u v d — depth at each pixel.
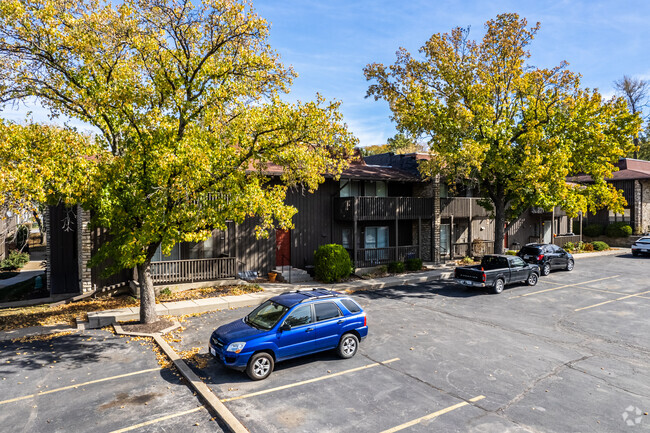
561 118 23.59
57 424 7.78
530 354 11.67
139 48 12.56
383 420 7.95
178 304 16.20
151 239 12.11
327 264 21.22
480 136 23.25
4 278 24.19
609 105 23.66
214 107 13.73
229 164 13.51
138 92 12.81
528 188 22.81
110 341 12.70
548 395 9.10
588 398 8.97
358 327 11.59
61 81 13.39
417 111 23.19
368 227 26.66
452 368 10.61
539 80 22.52
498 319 15.29
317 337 10.74
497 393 9.19
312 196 24.16
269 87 14.77
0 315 15.55
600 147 23.52
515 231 35.38
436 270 25.67
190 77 14.01
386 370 10.46
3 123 10.46
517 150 23.20
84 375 10.09
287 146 13.62
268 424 7.74
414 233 29.30
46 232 18.61
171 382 9.71
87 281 17.97
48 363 10.86
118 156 12.83
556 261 25.69
